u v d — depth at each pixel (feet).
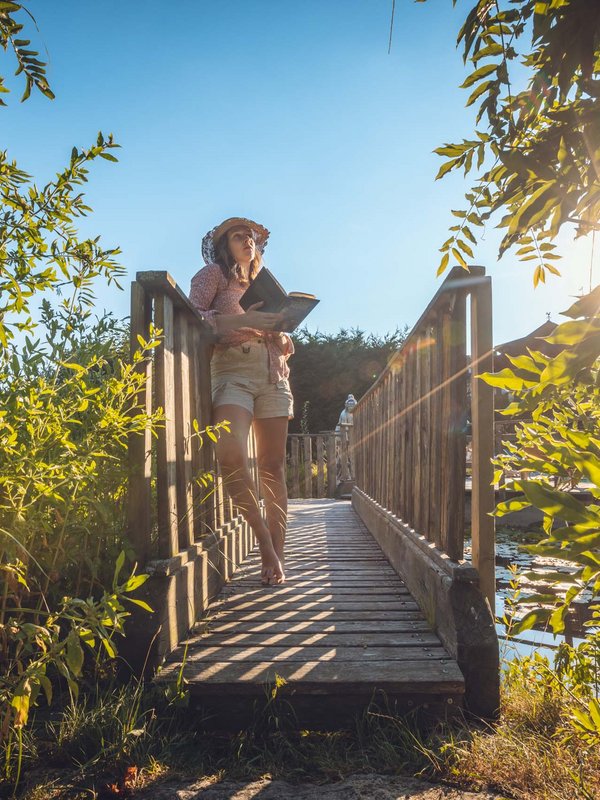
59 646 4.09
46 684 3.98
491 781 4.80
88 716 5.31
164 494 7.19
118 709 5.33
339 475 37.88
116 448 6.80
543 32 2.38
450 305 8.16
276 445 10.66
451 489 7.29
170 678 5.96
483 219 3.48
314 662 6.41
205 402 9.99
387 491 14.37
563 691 5.98
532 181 2.87
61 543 5.73
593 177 2.68
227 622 8.02
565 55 2.28
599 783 4.64
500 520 32.04
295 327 9.72
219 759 5.41
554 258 3.57
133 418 5.52
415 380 10.53
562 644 5.28
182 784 4.81
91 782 4.69
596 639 4.96
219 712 5.95
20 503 4.55
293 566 12.18
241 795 4.64
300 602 9.05
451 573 6.78
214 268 10.43
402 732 5.52
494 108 2.98
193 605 7.84
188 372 8.71
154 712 5.68
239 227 10.59
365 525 19.03
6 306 3.97
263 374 10.17
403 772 5.05
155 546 7.48
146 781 4.83
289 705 5.90
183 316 8.45
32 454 4.56
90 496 5.99
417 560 8.86
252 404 10.07
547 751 5.16
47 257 4.32
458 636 6.26
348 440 37.37
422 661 6.38
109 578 6.64
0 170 3.65
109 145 4.02
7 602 5.96
